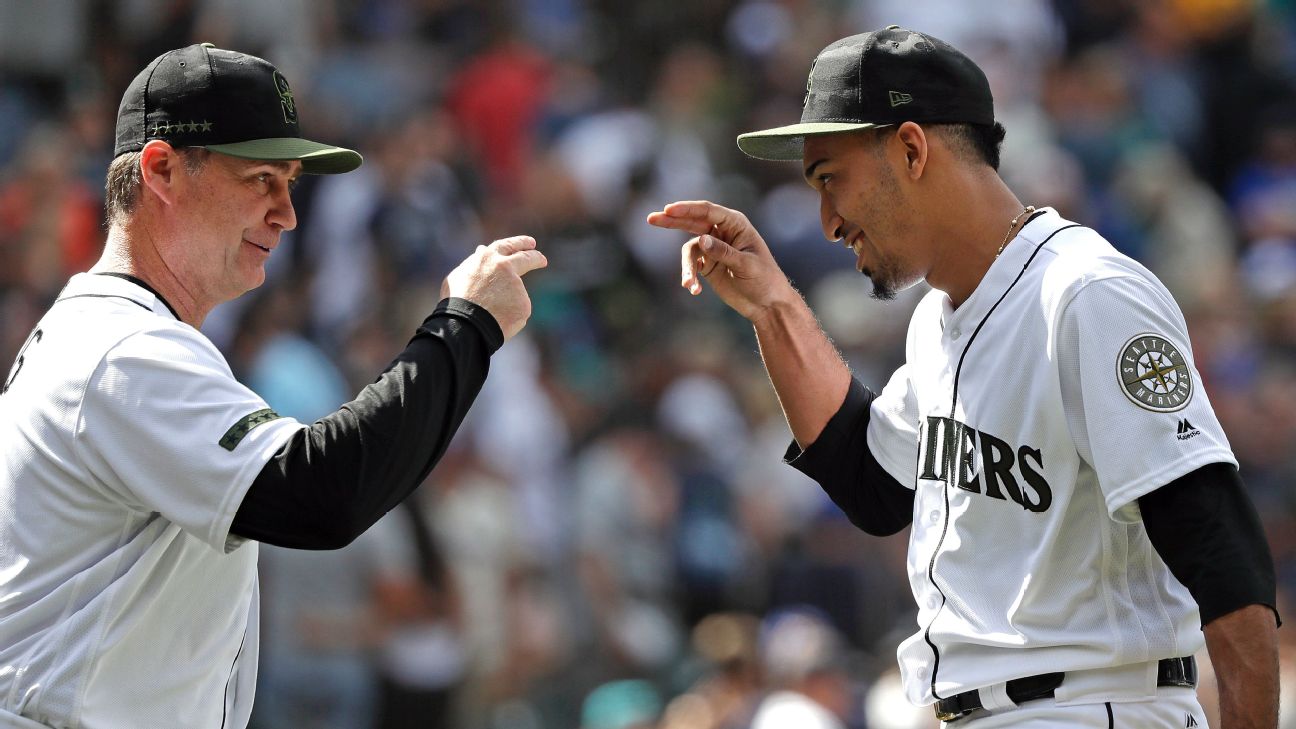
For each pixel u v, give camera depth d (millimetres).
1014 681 11266
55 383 11344
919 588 11977
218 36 37812
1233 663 10453
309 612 27609
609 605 33156
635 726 29938
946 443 11820
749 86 48000
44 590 11320
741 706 28312
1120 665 11133
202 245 12039
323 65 41156
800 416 13680
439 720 29125
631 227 40438
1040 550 11211
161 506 11094
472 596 31188
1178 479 10727
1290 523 36000
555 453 34688
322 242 34781
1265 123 50719
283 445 11055
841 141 12109
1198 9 52062
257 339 29734
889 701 28094
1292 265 45750
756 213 43938
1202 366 40312
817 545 33531
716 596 34250
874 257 12367
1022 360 11375
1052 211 11977
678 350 37406
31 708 11086
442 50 45125
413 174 37031
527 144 43375
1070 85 47812
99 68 37719
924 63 11891
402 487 11289
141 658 11391
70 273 33844
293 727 27266
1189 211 45969
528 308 12094
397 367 11461
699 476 35406
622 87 48312
